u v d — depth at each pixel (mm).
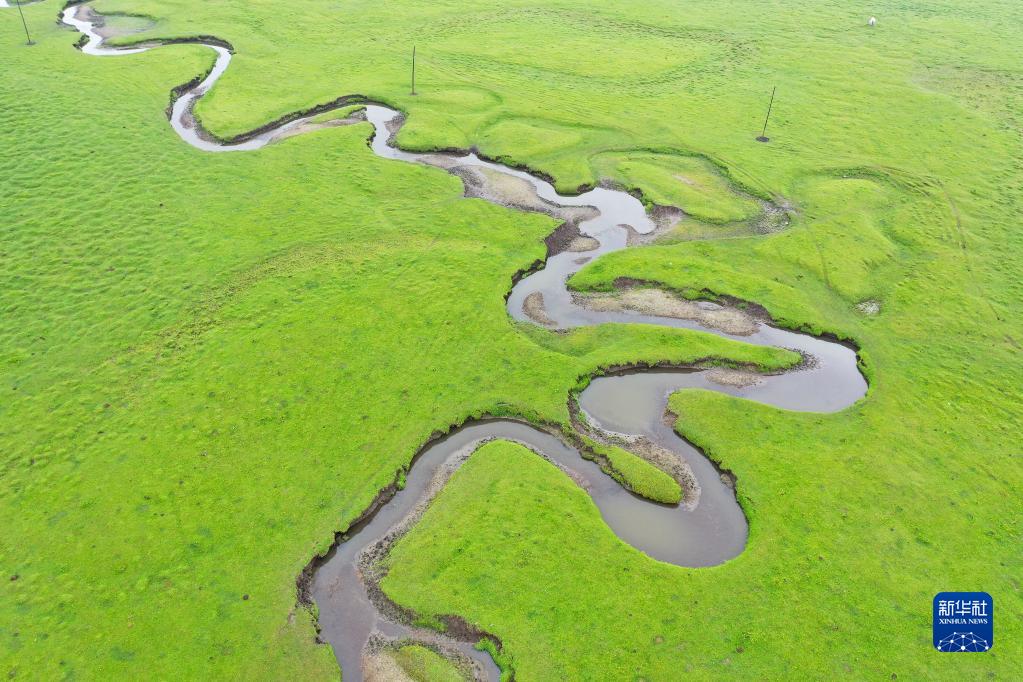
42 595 29172
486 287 46000
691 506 33656
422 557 31016
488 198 55531
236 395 38031
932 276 48062
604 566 30594
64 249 47781
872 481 34438
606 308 45219
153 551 30812
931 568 30734
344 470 34469
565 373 39844
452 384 39125
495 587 29812
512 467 34938
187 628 28266
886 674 27125
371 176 57312
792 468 35031
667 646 27859
